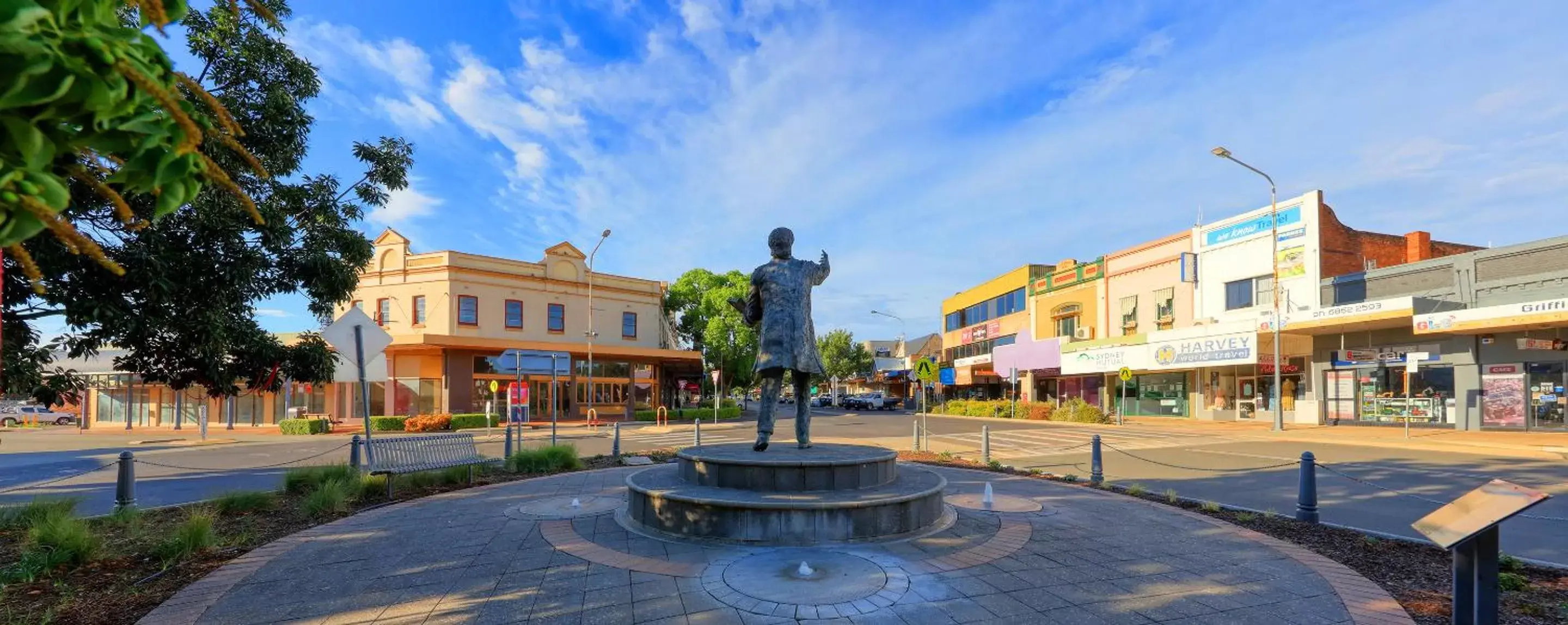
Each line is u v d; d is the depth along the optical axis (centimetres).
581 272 3709
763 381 820
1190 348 2756
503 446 2097
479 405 3259
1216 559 602
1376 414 2305
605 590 514
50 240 457
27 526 746
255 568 581
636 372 3844
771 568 557
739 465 706
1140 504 862
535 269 3544
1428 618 464
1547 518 836
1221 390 2897
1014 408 3484
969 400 4647
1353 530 736
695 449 820
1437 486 1098
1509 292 1969
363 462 1209
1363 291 2316
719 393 4981
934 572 552
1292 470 1298
